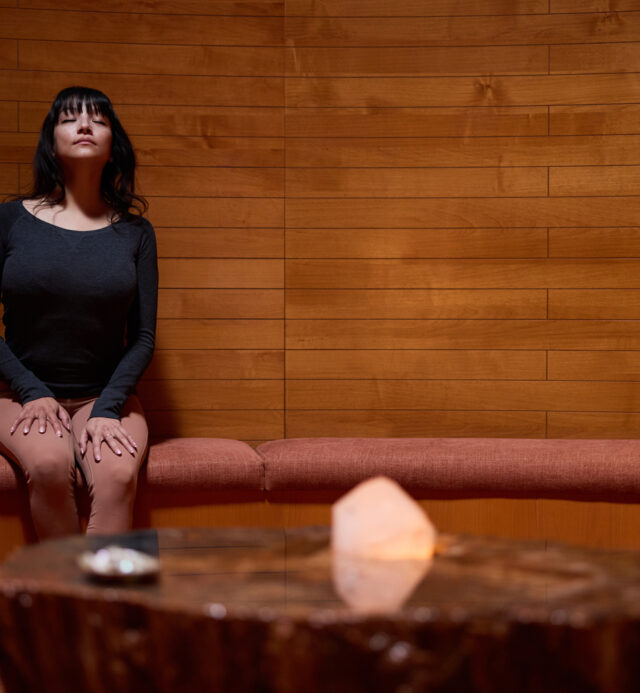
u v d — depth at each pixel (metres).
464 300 3.19
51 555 1.40
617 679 1.09
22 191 3.12
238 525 2.62
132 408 2.64
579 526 2.61
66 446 2.34
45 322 2.56
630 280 3.16
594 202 3.16
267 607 1.11
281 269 3.20
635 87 3.14
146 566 1.26
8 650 1.26
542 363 3.19
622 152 3.15
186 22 3.17
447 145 3.18
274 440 3.17
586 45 3.15
